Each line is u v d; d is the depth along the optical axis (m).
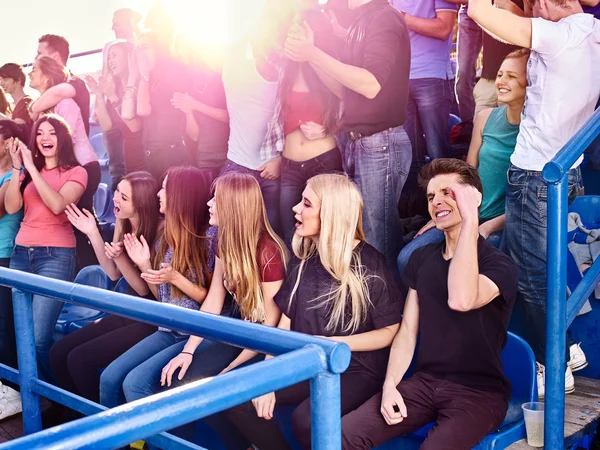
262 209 2.64
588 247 2.90
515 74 2.82
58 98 4.32
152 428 0.93
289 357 1.10
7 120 4.12
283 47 3.18
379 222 2.97
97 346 3.17
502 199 2.98
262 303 2.63
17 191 3.86
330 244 2.38
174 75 3.90
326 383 1.14
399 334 2.38
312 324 2.46
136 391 2.69
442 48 3.44
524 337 2.83
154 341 2.97
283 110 3.14
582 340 2.96
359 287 2.38
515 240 2.64
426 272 2.33
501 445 2.22
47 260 3.78
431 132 3.44
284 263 2.62
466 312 2.21
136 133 4.41
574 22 2.47
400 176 2.99
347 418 2.21
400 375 2.30
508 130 2.93
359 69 2.80
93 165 4.31
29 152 3.68
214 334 1.36
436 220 2.31
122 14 4.79
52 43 4.70
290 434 2.62
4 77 5.32
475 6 2.37
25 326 2.27
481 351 2.19
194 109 3.75
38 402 2.33
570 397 2.66
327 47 3.06
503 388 2.21
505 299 2.18
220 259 2.76
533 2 2.73
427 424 2.32
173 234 2.96
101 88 4.77
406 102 2.98
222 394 1.00
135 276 3.40
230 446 2.66
